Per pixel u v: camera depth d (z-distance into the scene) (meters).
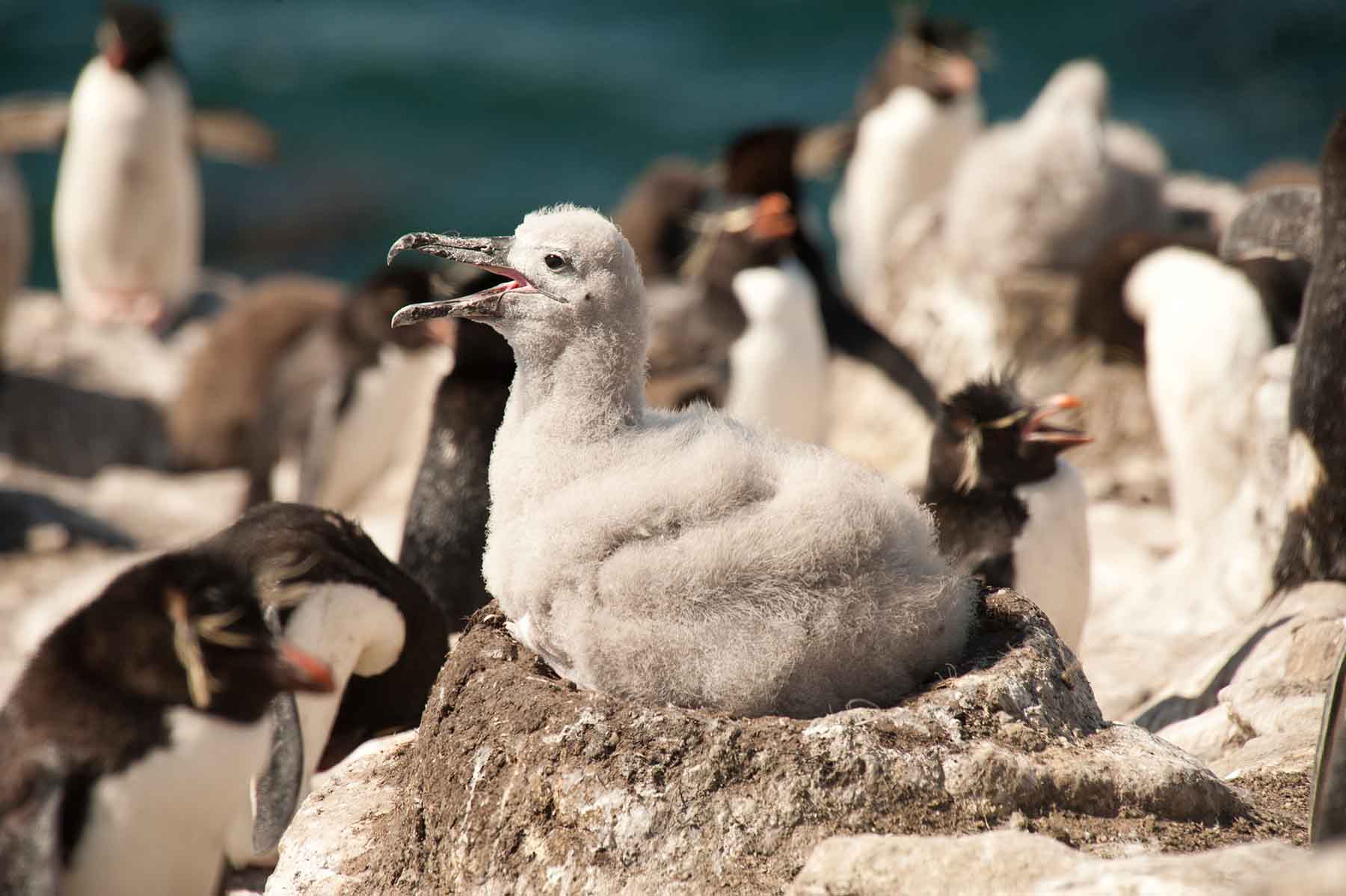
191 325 28.47
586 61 51.28
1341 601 10.97
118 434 25.53
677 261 26.52
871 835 7.12
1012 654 8.21
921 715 7.72
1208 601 13.49
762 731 7.57
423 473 12.70
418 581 11.29
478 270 12.49
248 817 10.23
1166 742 8.34
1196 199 24.20
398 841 8.48
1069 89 22.30
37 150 43.47
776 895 7.18
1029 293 21.11
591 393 8.66
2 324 25.59
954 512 11.88
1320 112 45.03
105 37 27.06
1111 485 19.41
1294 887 4.60
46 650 8.23
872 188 28.17
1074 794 7.67
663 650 7.92
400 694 11.34
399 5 55.28
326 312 23.48
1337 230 11.16
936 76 27.55
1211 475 16.33
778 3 54.03
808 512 7.98
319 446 21.05
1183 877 6.61
